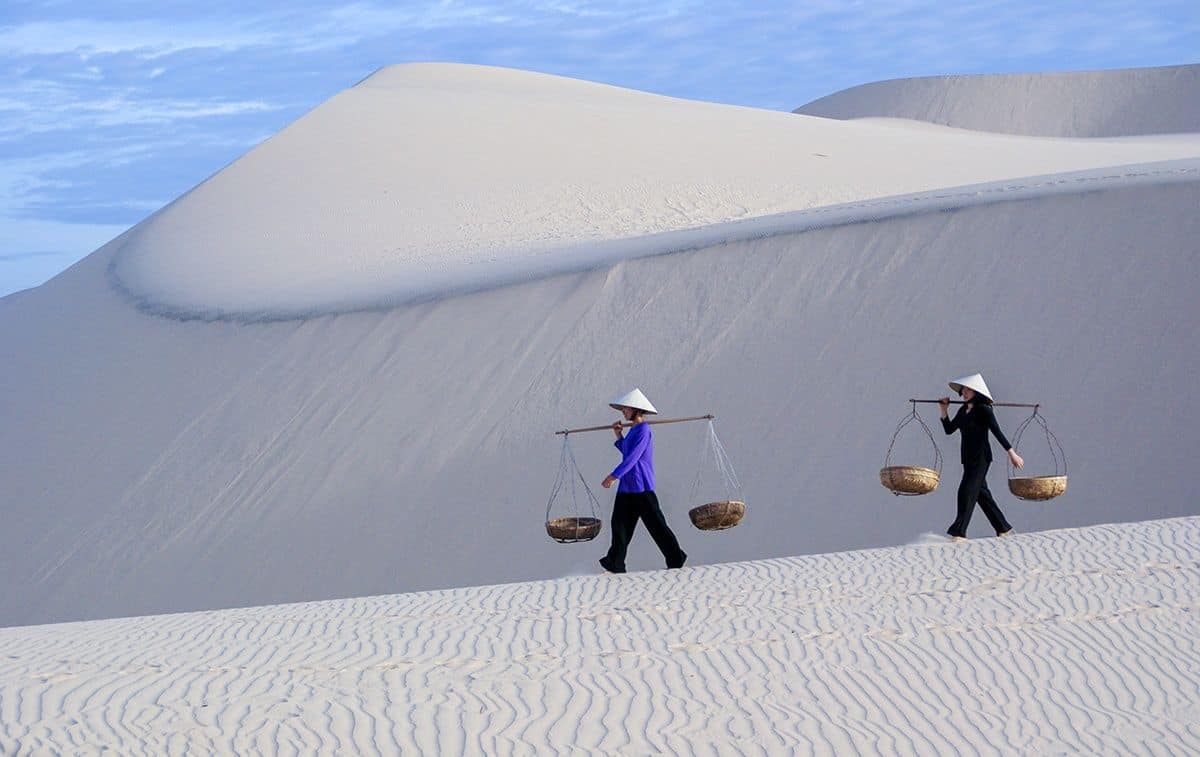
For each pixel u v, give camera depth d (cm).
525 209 4503
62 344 3834
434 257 3816
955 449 2225
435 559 2364
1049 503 2102
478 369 2797
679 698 889
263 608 1309
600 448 2492
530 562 2292
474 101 6134
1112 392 2216
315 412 2866
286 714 876
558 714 864
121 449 3038
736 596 1181
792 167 5034
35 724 865
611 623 1103
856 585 1195
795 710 859
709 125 5872
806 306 2608
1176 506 2030
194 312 3603
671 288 2800
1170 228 2422
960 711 848
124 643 1117
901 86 11500
